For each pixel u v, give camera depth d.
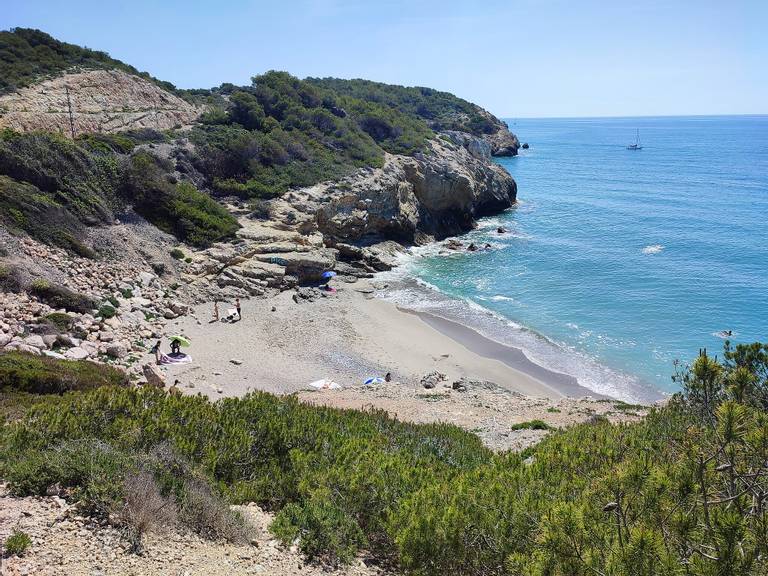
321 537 8.61
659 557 4.89
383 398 23.78
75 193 37.38
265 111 67.00
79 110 52.06
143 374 24.50
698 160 136.62
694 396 10.21
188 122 62.78
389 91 125.31
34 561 6.52
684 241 58.06
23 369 18.05
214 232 42.44
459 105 138.12
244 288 38.22
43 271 29.91
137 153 45.28
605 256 53.44
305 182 52.75
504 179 78.94
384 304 40.66
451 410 21.92
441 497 8.62
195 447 10.53
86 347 25.42
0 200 32.44
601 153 160.88
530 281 46.84
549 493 8.27
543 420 20.33
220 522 8.30
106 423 10.70
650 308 40.12
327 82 119.38
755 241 57.09
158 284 35.25
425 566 7.62
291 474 10.52
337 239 51.34
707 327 36.50
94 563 6.75
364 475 9.81
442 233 63.66
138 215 41.06
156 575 6.83
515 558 6.25
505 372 30.77
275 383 26.81
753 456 5.64
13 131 39.47
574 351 33.62
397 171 60.72
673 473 5.96
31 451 9.01
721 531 4.92
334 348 32.03
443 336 35.53
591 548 5.52
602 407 22.52
